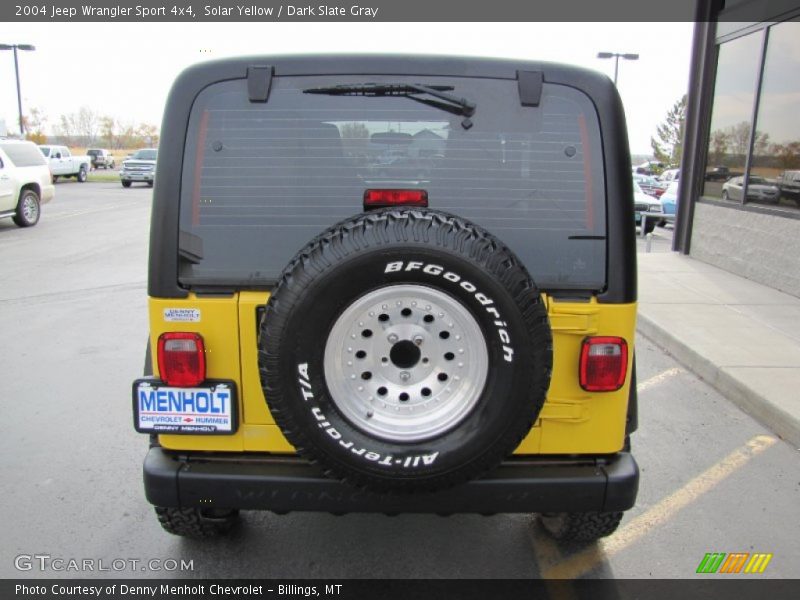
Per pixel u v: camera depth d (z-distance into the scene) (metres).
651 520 3.63
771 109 8.97
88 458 4.30
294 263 2.26
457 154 2.59
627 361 2.58
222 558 3.25
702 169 10.80
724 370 5.53
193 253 2.55
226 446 2.64
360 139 2.59
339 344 2.32
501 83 2.57
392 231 2.21
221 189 2.57
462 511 2.58
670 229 19.17
